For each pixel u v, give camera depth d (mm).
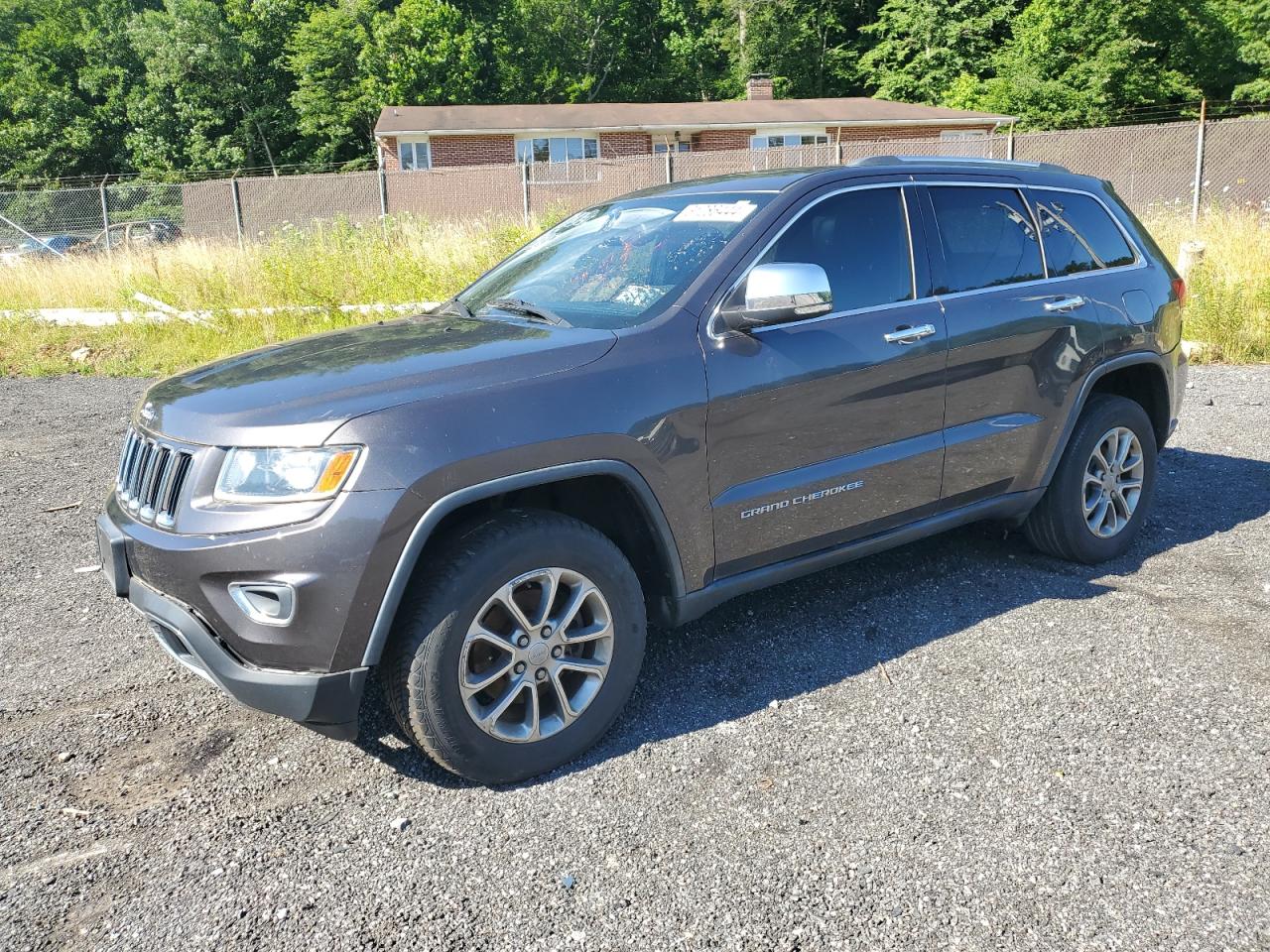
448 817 2850
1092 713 3289
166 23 46562
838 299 3652
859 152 21047
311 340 3619
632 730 3297
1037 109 34938
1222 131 18031
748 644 3912
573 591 3031
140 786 3061
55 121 46594
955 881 2502
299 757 3217
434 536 2959
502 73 47312
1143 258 4812
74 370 11516
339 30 45344
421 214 15586
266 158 47812
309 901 2506
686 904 2447
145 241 16469
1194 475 5980
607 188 21250
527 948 2320
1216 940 2270
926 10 43156
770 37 49094
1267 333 9508
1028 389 4172
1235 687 3416
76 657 3996
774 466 3451
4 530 5746
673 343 3225
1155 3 33656
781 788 2926
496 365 2979
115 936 2402
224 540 2660
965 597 4285
